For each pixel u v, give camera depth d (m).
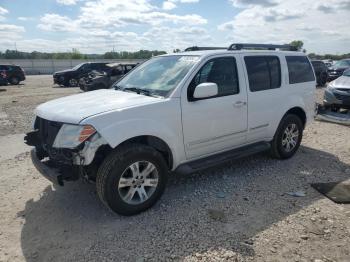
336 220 3.72
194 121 4.21
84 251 3.19
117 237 3.41
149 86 4.44
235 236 3.41
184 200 4.21
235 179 4.88
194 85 4.21
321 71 20.55
